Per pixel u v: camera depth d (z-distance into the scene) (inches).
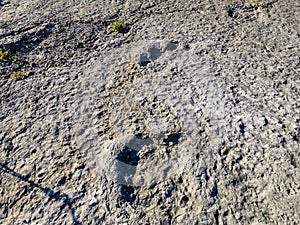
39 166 33.3
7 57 44.0
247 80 39.1
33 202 30.8
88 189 31.3
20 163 33.6
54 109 38.0
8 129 36.5
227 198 29.9
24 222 29.6
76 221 29.4
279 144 33.0
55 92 39.7
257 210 29.1
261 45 43.4
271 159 32.0
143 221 29.1
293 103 36.4
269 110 35.9
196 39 44.6
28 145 35.0
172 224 28.8
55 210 30.1
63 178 32.2
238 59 41.6
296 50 42.4
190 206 29.7
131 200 30.5
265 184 30.5
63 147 34.5
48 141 35.2
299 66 40.3
